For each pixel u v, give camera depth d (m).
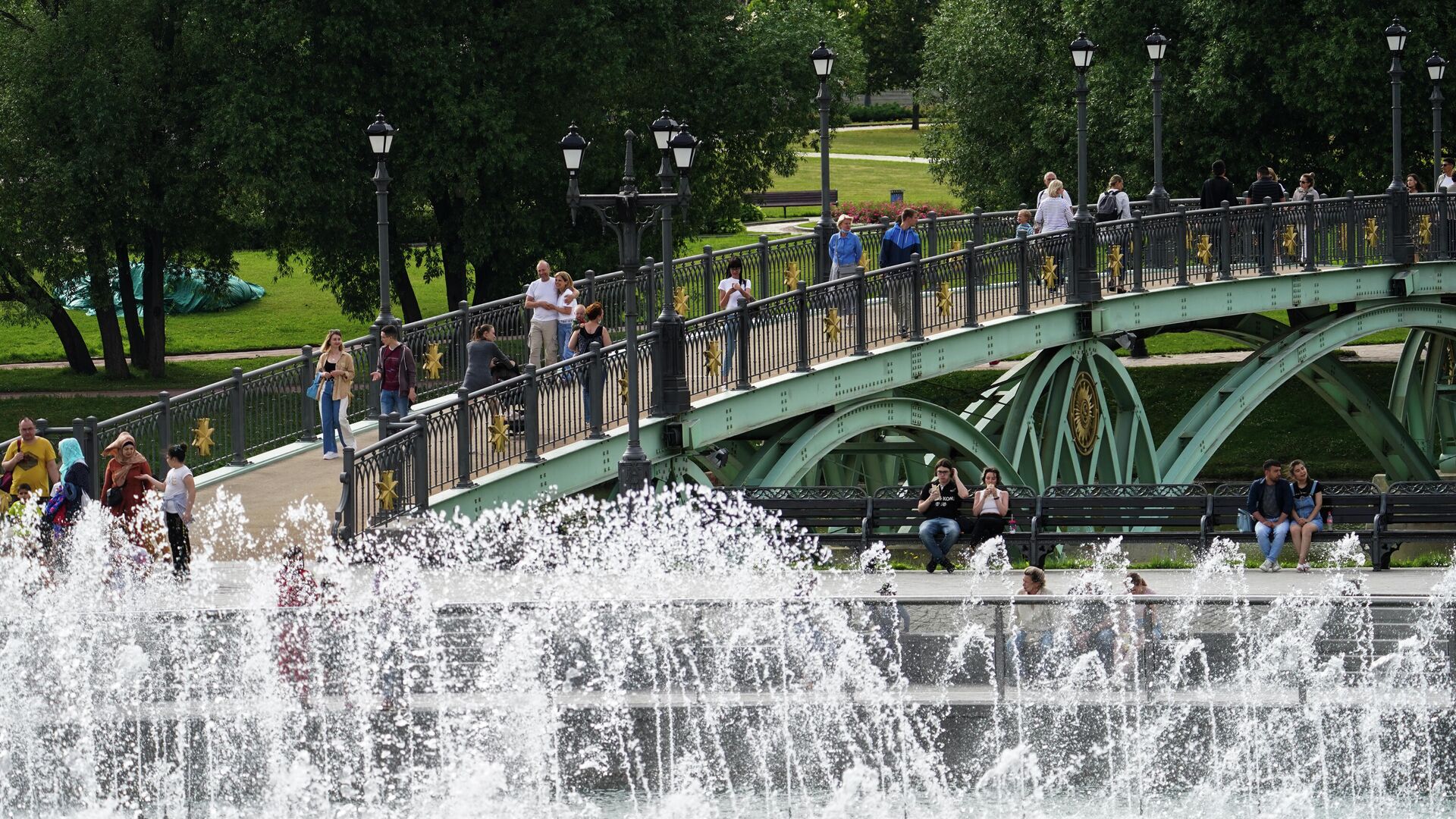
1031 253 69.56
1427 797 34.03
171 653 36.16
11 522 47.19
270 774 35.66
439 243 109.62
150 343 106.38
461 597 43.62
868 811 34.72
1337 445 101.06
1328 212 79.31
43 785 36.31
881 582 48.91
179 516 46.00
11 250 99.62
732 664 35.03
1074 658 34.44
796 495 56.47
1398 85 81.19
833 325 62.50
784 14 116.50
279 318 126.81
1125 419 75.94
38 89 97.31
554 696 35.19
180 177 99.25
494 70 99.88
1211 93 101.88
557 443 54.16
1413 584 48.25
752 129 113.75
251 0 96.06
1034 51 115.75
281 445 59.78
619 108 110.94
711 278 71.12
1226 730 34.31
